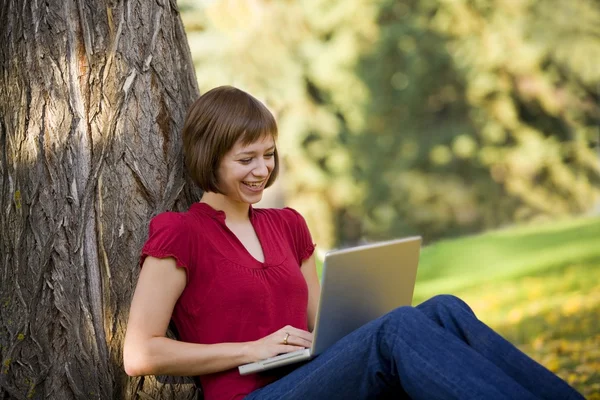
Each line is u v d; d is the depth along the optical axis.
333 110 15.20
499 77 15.06
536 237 11.98
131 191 3.41
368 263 3.14
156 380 3.39
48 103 3.38
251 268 3.23
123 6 3.47
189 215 3.25
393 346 2.85
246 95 3.32
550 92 15.12
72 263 3.34
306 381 2.96
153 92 3.49
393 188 15.81
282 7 14.41
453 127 15.72
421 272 11.05
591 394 5.34
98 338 3.33
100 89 3.40
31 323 3.33
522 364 2.85
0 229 3.45
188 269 3.16
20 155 3.40
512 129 15.53
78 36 3.40
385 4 15.12
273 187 14.84
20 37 3.41
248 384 3.13
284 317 3.27
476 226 16.09
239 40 13.49
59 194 3.36
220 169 3.29
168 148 3.51
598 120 15.60
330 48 14.70
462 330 2.96
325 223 15.34
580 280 9.12
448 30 15.02
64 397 3.30
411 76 15.27
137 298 3.08
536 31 14.82
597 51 14.86
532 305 8.30
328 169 15.43
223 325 3.16
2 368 3.34
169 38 3.60
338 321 3.11
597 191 15.79
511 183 15.79
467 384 2.69
